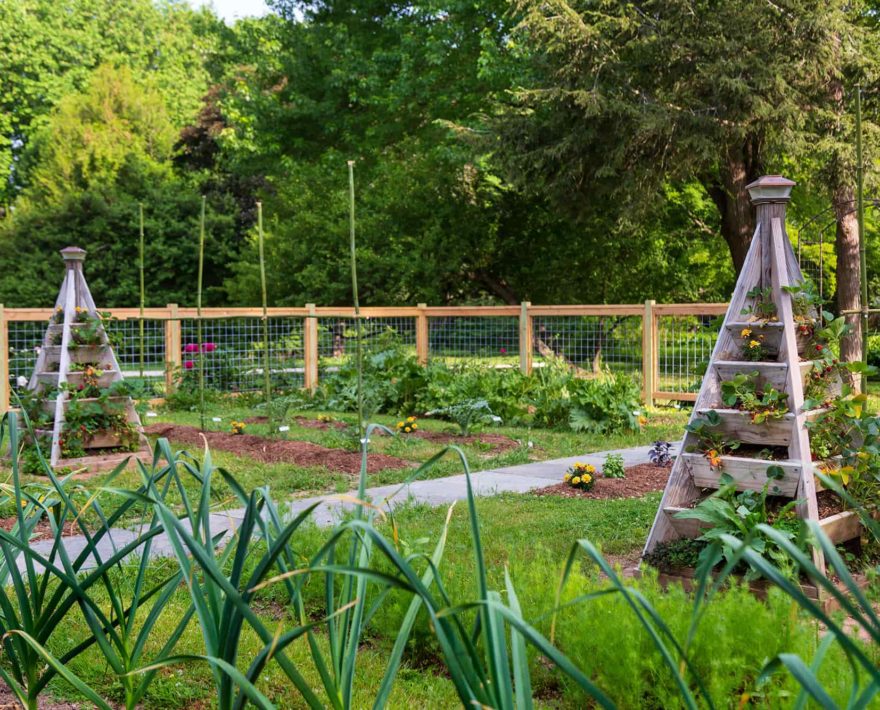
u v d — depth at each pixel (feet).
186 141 112.98
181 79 128.16
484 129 62.13
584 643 9.93
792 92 48.21
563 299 69.87
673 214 68.18
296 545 14.29
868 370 14.69
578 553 15.81
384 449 29.48
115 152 95.40
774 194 15.20
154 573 14.65
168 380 43.78
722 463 14.28
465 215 66.69
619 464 24.32
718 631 9.46
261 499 8.07
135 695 8.20
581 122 53.11
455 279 67.56
